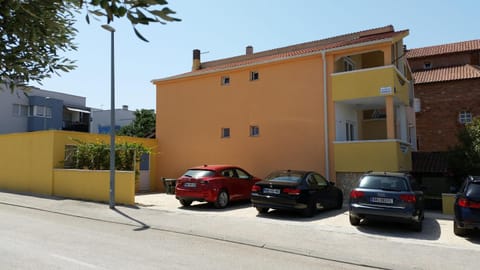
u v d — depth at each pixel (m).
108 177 14.73
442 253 7.24
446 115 27.83
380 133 19.08
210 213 12.08
